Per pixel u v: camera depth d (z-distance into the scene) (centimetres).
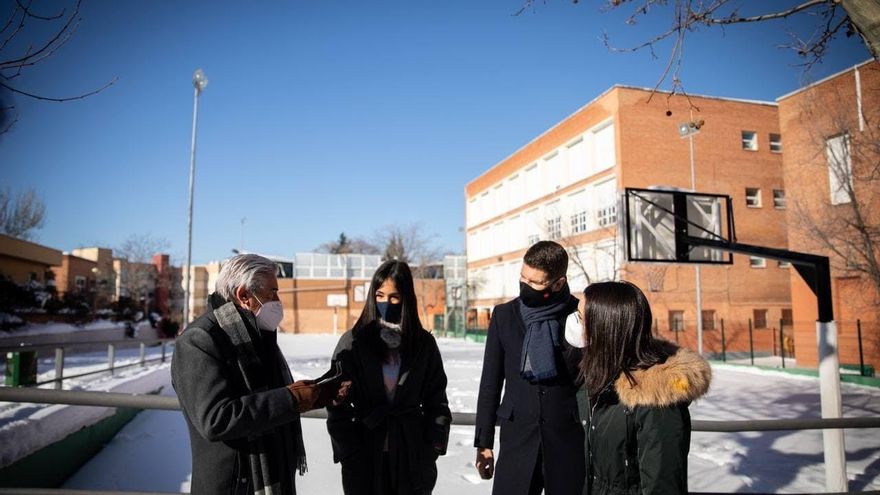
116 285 5312
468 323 4766
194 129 2920
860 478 588
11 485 476
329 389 233
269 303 239
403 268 296
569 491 275
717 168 2800
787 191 1773
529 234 3850
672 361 222
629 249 816
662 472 212
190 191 2892
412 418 286
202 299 7306
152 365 1518
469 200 4984
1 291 1888
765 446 712
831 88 1527
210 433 201
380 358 288
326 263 5700
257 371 229
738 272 2759
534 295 294
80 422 637
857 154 1382
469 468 598
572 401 285
